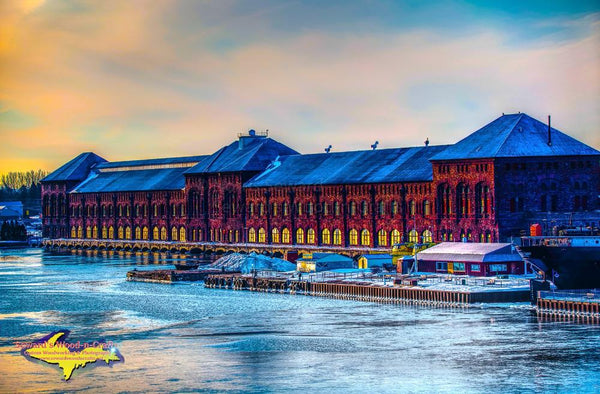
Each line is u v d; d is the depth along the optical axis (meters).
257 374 118.56
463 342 133.25
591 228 180.12
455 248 197.12
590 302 148.12
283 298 185.00
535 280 162.50
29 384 115.56
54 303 181.75
